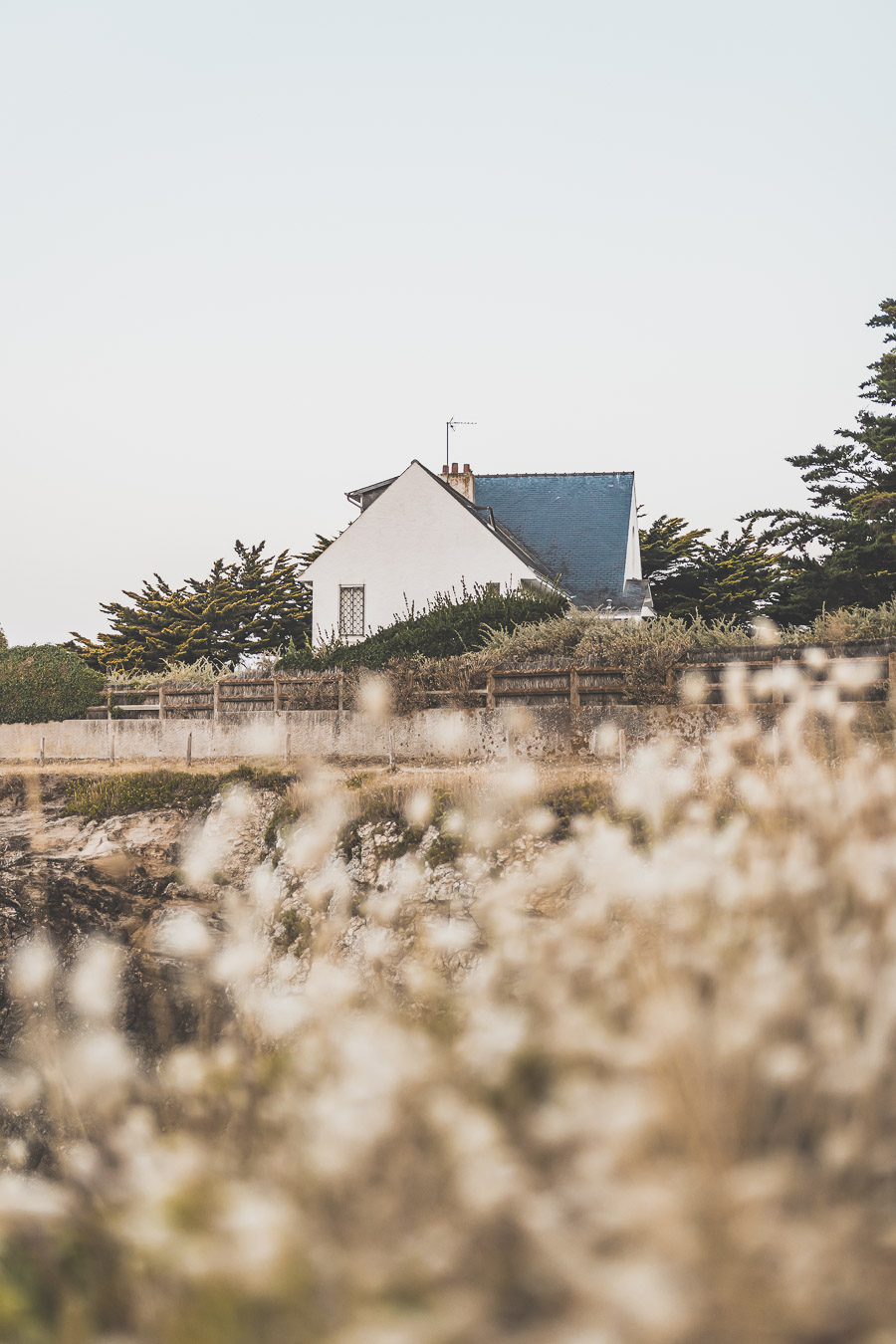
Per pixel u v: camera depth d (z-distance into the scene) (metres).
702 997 3.89
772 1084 2.87
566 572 39.28
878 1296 2.23
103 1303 2.94
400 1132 2.75
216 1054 4.38
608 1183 2.20
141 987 10.23
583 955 4.05
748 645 20.27
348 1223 2.58
